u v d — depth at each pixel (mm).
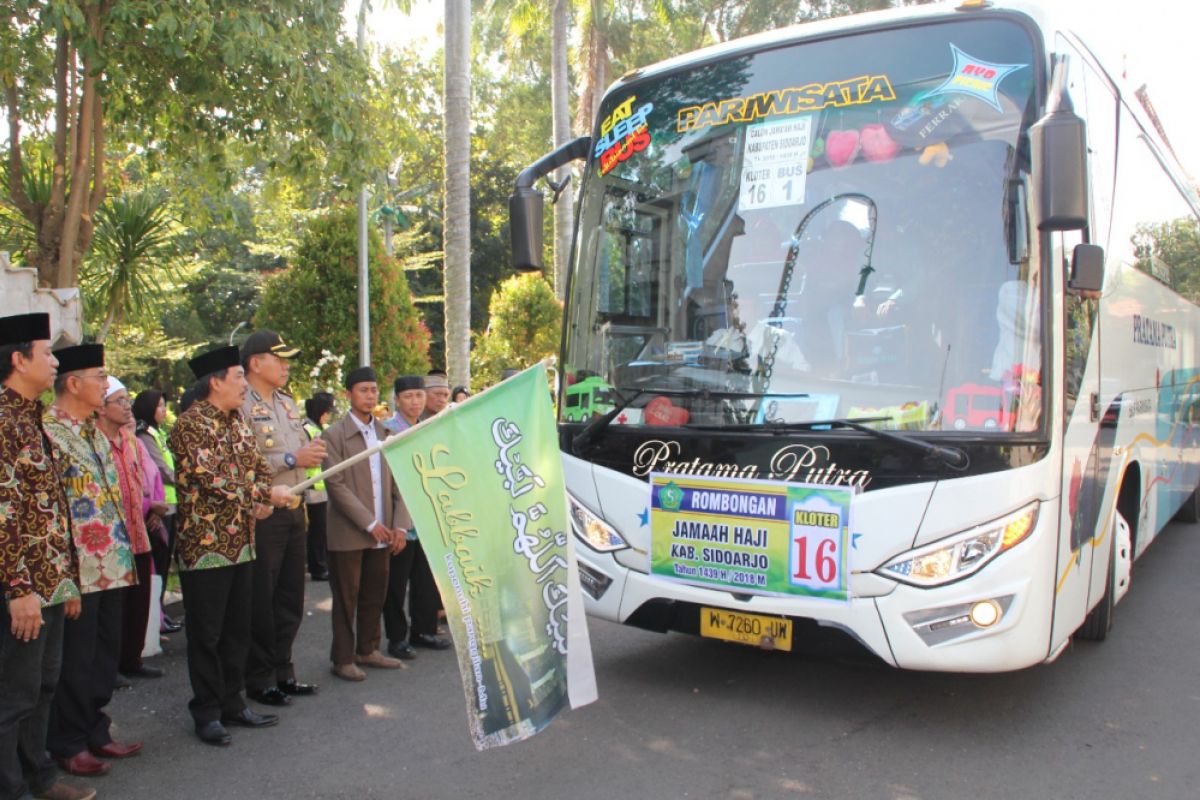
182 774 4430
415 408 6281
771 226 4953
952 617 4309
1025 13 4539
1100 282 4516
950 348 4457
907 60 4746
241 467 4793
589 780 4297
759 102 5090
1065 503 4551
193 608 4727
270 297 12883
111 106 9539
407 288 13492
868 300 4652
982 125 4547
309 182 9766
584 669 3957
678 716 5043
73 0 7582
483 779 4332
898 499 4395
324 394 8672
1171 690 5371
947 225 4555
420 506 3725
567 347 5500
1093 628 6113
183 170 10992
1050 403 4367
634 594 5059
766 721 4957
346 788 4266
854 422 4527
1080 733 4762
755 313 4898
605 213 5512
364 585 5957
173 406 16828
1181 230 8562
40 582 3732
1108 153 5816
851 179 4797
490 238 36219
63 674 4363
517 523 3869
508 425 3908
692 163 5246
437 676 5867
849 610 4469
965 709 5098
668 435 4996
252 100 9078
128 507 5562
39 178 9578
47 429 4352
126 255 10750
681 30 29438
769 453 4703
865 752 4551
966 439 4328
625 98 5539
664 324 5160
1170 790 4137
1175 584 7871
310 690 5523
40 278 9062
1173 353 8023
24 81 9508
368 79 9758
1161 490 7570
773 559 4656
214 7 8164
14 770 3768
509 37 29312
